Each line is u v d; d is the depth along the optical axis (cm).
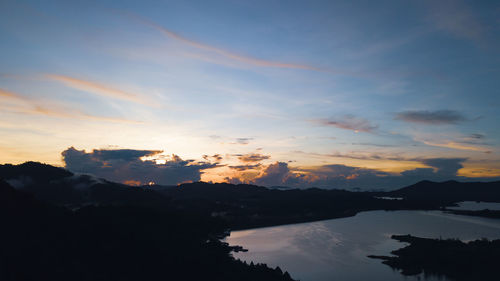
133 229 17638
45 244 13338
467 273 18038
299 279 17238
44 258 12306
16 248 12394
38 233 14112
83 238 14725
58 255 12788
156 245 15775
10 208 15150
